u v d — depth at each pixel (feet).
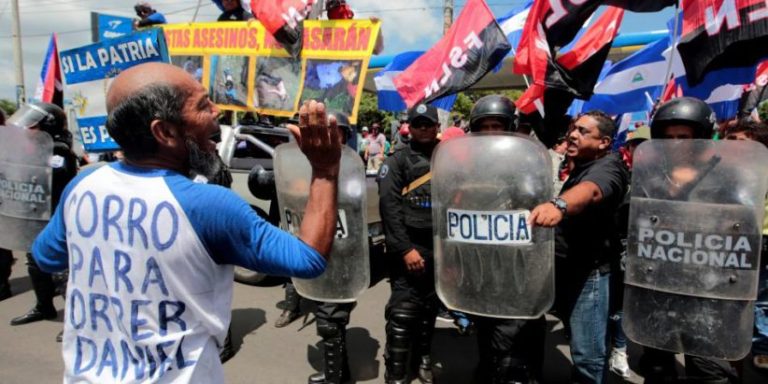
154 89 3.48
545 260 6.45
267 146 18.02
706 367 6.70
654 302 6.03
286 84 14.49
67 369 3.75
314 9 14.61
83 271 3.68
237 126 17.83
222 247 3.52
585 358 7.65
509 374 8.00
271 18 13.80
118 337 3.56
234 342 12.01
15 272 17.76
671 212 5.83
